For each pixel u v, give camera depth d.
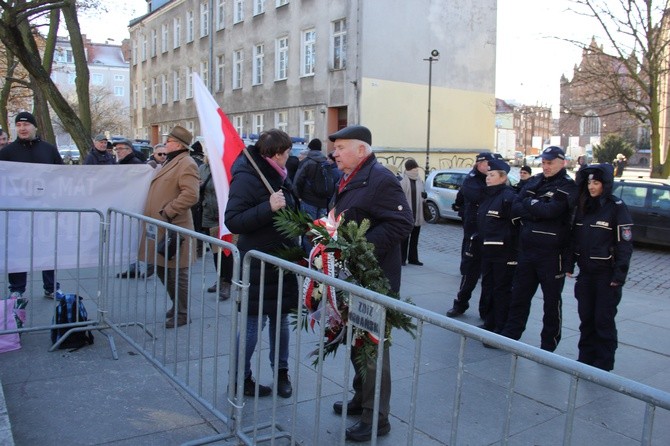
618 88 19.69
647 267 10.28
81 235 5.47
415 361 2.21
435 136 24.00
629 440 3.59
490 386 4.32
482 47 25.28
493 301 5.80
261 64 26.91
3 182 5.14
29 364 4.40
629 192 12.46
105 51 76.75
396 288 3.45
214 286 7.03
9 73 19.47
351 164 3.40
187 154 5.49
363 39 21.34
